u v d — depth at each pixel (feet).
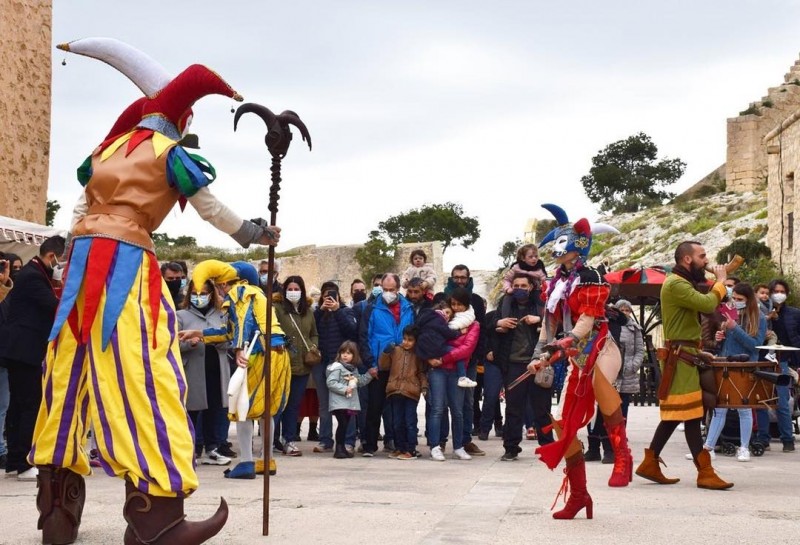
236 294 29.91
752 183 184.65
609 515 22.18
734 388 34.09
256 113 19.36
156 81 18.43
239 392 28.50
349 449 39.01
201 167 17.89
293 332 37.65
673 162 259.19
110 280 16.94
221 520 16.99
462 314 37.19
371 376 37.83
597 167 258.37
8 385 32.96
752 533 19.94
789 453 39.58
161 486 16.38
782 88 189.37
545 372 25.26
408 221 280.72
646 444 41.60
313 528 20.03
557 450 21.30
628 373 36.09
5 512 21.98
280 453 38.65
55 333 17.11
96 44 18.24
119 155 17.71
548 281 23.70
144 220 17.52
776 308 42.04
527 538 19.20
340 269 141.28
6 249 52.39
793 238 103.55
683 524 20.98
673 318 27.63
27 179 60.03
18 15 58.70
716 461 35.91
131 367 16.61
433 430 36.86
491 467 33.60
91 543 18.29
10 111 57.93
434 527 20.35
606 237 175.73
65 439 17.62
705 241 149.59
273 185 19.48
